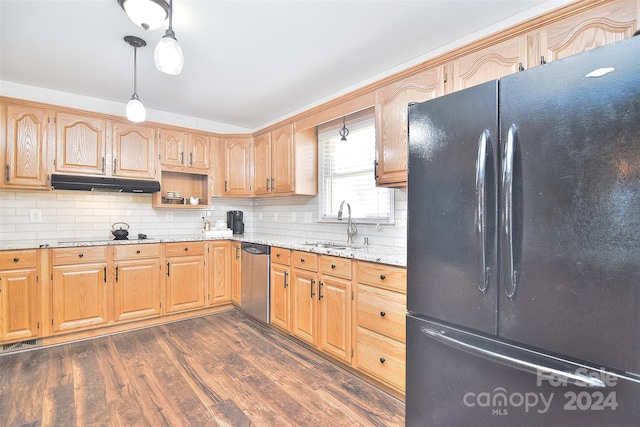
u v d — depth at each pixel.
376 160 2.47
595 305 0.96
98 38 2.29
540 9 1.96
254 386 2.17
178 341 2.92
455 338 1.30
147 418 1.82
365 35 2.28
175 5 1.92
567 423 1.02
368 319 2.17
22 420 1.80
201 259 3.65
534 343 1.08
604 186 0.94
